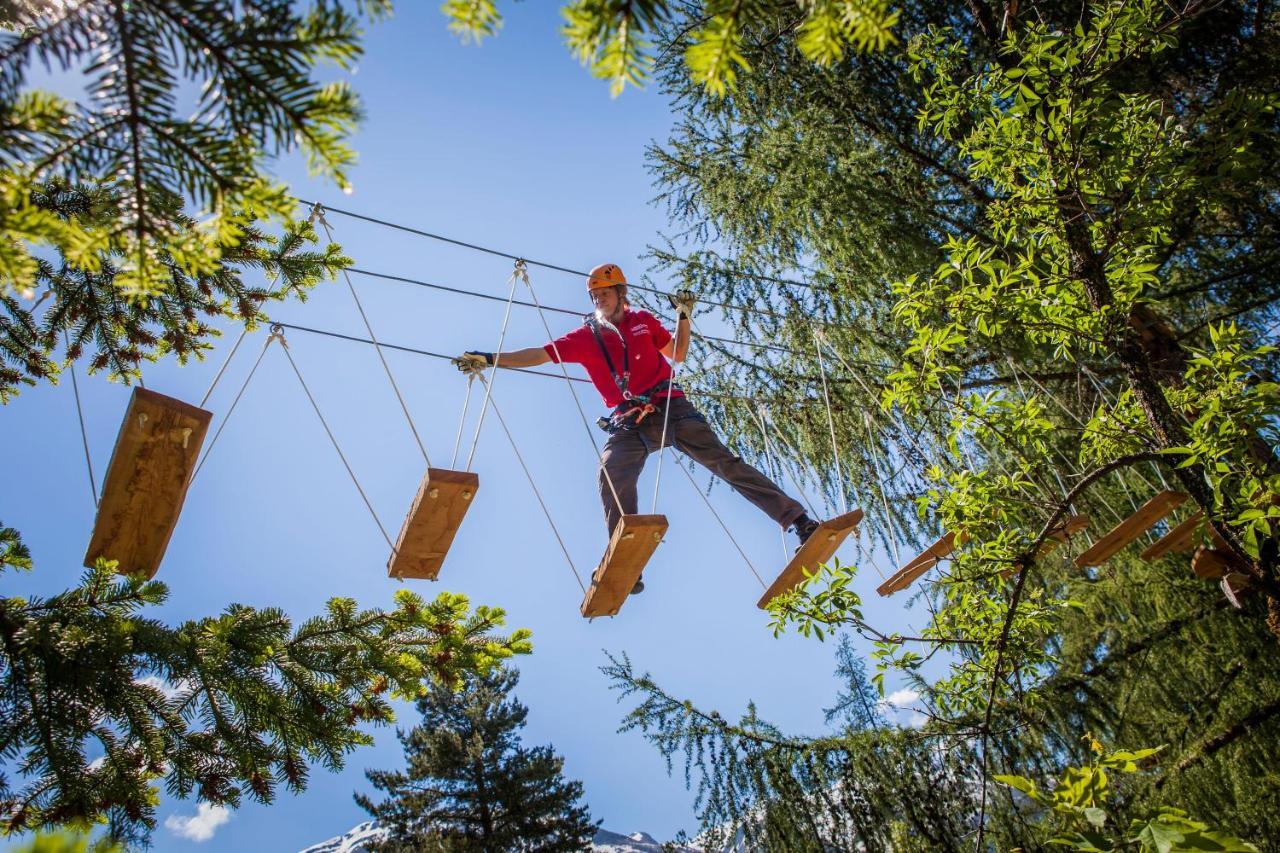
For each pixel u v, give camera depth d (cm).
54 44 176
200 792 424
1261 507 467
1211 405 468
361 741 461
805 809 711
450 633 483
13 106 176
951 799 693
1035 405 548
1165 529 782
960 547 561
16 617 393
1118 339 552
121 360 583
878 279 805
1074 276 547
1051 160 542
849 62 808
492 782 2211
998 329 533
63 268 537
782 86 819
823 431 866
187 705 428
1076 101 535
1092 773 269
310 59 182
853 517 514
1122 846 249
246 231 564
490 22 183
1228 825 652
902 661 559
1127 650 761
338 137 190
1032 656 588
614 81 182
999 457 793
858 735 737
